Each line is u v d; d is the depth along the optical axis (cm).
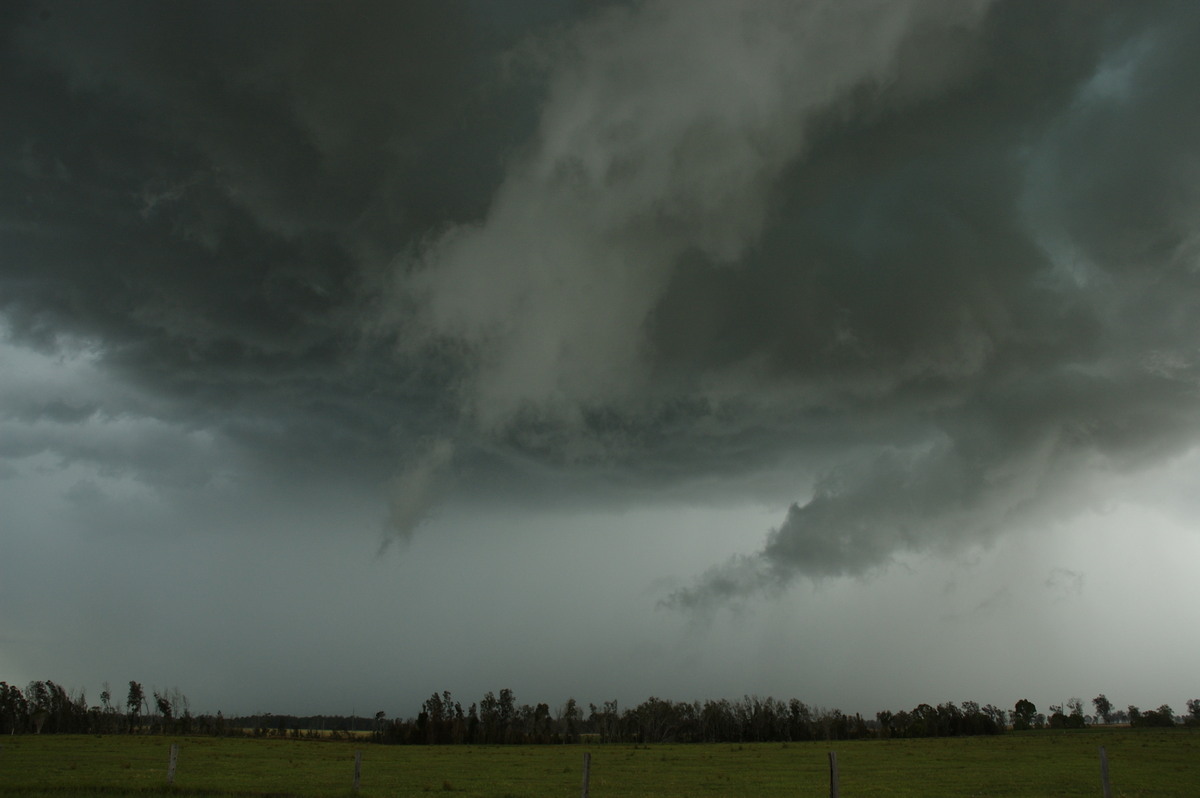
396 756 8625
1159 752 8681
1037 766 6869
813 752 9512
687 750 10375
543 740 15888
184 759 7038
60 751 7744
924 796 4588
